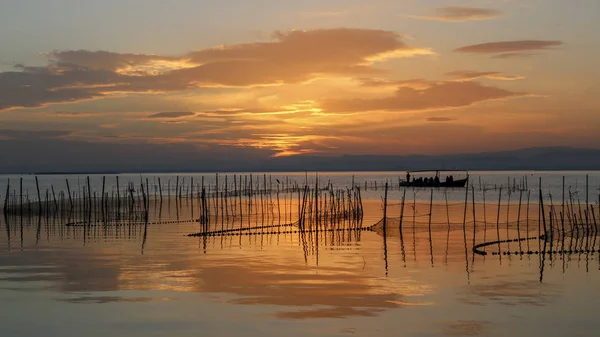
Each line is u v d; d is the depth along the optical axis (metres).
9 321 16.22
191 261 26.03
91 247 30.89
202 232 39.16
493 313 16.94
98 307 17.62
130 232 39.28
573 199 78.81
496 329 15.48
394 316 16.64
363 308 17.48
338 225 42.28
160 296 19.03
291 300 18.45
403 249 30.22
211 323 15.98
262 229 41.41
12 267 24.34
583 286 20.56
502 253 28.78
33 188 142.75
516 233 38.44
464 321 16.16
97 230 40.56
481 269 23.97
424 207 64.25
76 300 18.48
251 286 20.52
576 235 36.19
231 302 18.20
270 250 29.91
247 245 32.06
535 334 15.12
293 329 15.43
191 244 32.47
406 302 18.23
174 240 34.50
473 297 18.86
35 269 23.86
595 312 17.08
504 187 129.38
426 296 19.03
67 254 28.20
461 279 21.81
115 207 63.62
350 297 18.84
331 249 30.25
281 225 43.97
